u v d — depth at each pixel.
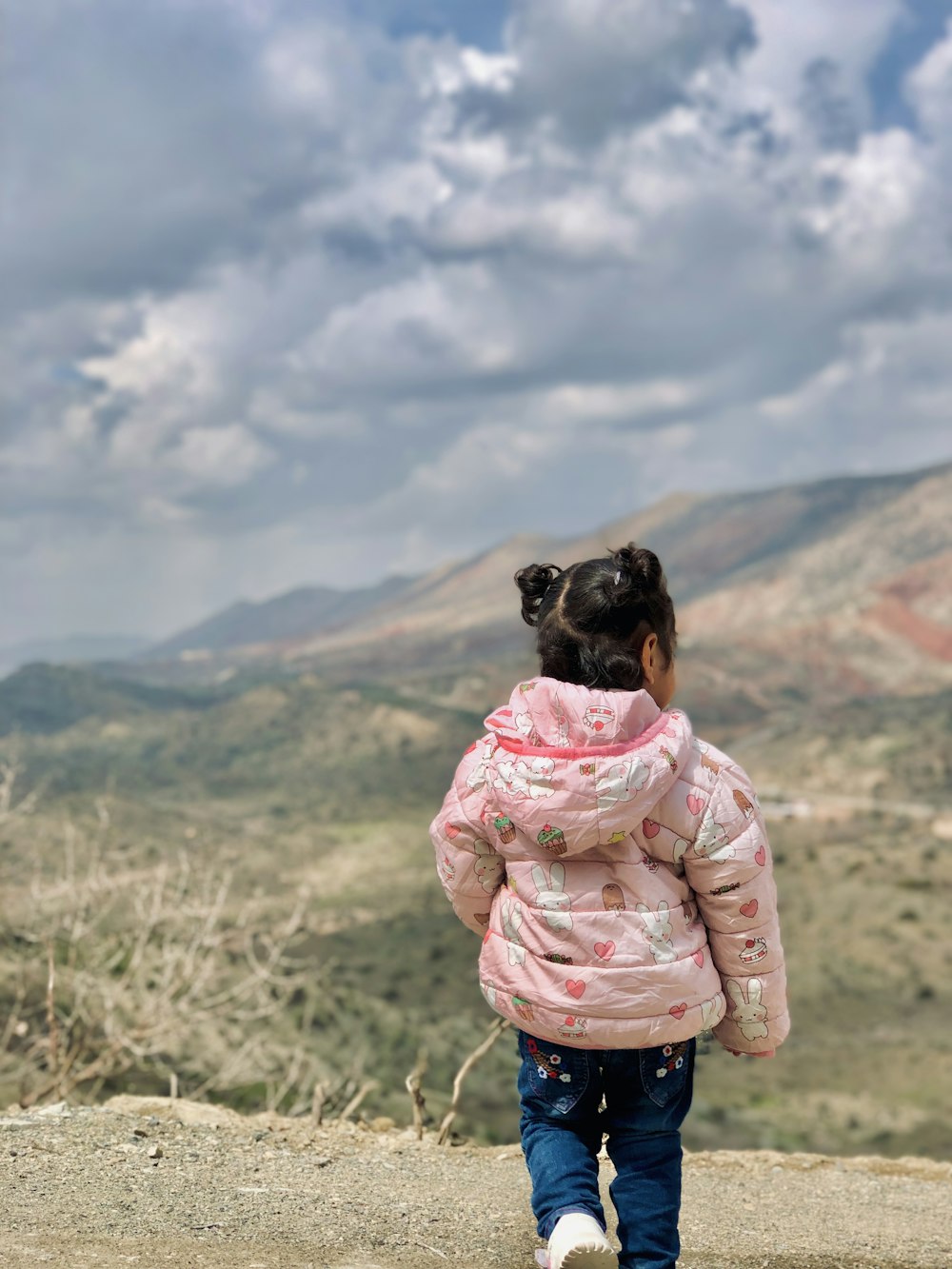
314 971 10.20
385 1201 3.39
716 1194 4.24
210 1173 3.47
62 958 9.06
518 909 2.24
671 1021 2.16
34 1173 3.25
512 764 2.22
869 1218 3.97
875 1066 67.00
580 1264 2.09
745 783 2.26
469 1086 24.61
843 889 106.44
